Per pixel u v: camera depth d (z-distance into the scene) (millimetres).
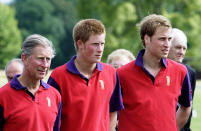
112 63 20547
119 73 15844
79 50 14375
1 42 175500
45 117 13031
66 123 14203
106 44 64375
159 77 15477
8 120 12641
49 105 13227
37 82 13125
